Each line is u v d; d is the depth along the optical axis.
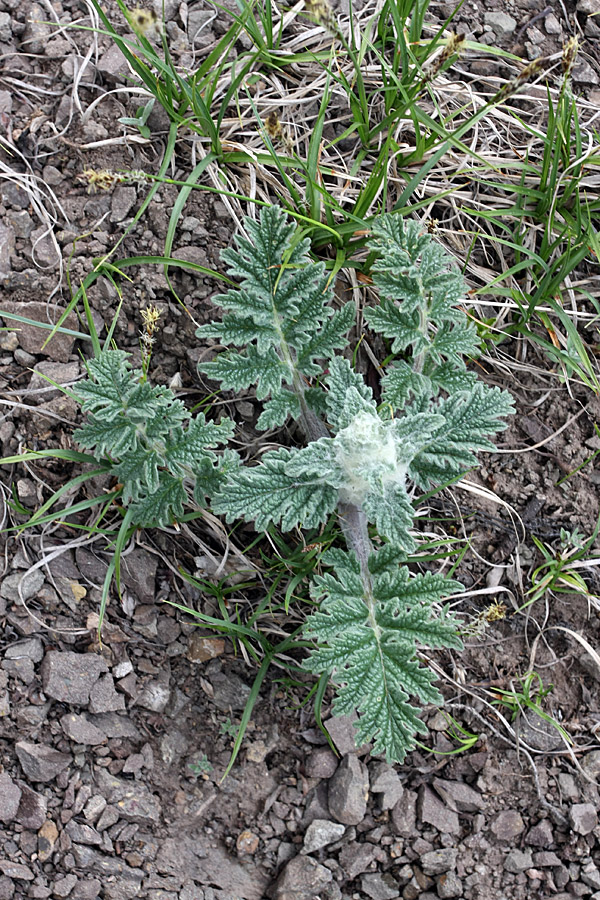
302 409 0.96
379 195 1.01
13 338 0.97
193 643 0.97
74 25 0.96
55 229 0.98
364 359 1.00
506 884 0.98
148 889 0.95
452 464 0.93
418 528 1.00
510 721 1.00
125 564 0.97
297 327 0.94
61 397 0.96
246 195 0.99
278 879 0.96
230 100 0.99
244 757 0.97
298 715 0.98
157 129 0.99
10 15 1.01
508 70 1.05
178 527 0.98
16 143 0.99
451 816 0.98
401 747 0.89
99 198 0.98
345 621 0.90
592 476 1.02
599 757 0.99
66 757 0.95
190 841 0.96
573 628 1.01
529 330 1.01
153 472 0.93
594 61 1.06
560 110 0.99
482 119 1.03
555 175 1.00
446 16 1.04
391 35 1.02
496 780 0.99
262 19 0.99
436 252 0.95
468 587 1.00
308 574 0.97
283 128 1.01
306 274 0.94
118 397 0.92
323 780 0.97
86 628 0.96
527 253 1.00
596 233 1.01
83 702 0.95
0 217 0.98
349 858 0.96
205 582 0.98
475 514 1.01
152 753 0.96
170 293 0.98
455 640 0.90
